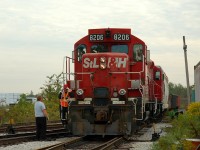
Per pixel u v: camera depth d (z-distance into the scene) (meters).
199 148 16.30
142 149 22.98
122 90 29.09
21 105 62.84
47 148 21.75
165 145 19.48
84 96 29.81
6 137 29.69
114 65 29.92
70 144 25.41
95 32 32.16
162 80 52.19
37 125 29.09
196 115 24.80
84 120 28.72
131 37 32.03
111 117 28.55
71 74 30.75
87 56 30.25
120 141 27.23
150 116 42.78
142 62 31.66
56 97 72.69
